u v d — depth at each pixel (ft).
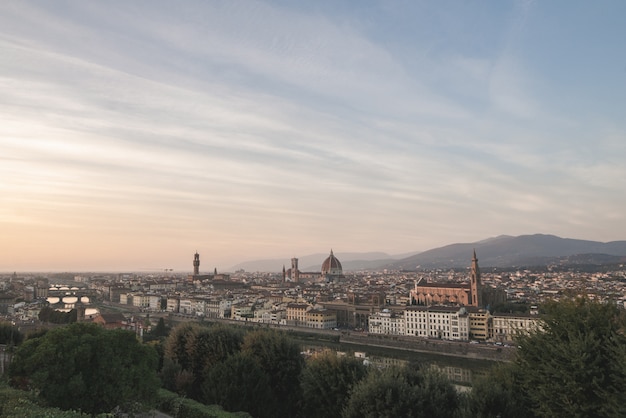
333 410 261.03
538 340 227.20
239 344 339.77
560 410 203.72
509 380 233.35
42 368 213.66
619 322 218.59
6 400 191.11
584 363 199.72
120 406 238.07
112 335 235.40
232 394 276.00
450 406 230.89
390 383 228.43
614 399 187.62
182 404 263.90
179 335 361.30
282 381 307.17
